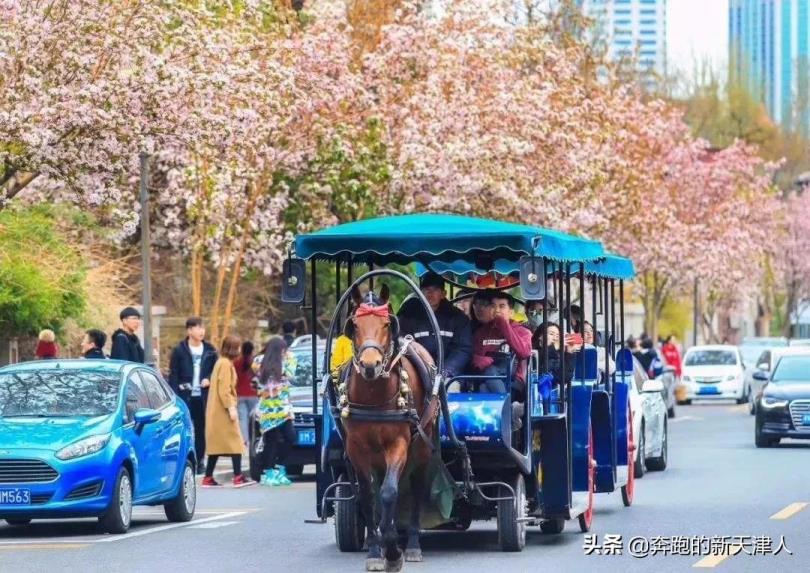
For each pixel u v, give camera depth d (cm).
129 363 2467
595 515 2508
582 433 2250
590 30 6731
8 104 2920
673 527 2317
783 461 3678
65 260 3850
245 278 5334
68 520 2548
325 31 4512
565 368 2173
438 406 1895
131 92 3012
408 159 4569
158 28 3070
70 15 2984
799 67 12812
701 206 7631
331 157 4541
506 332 2012
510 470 2038
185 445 2522
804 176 11862
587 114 5366
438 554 2012
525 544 2112
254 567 1900
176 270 5409
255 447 3284
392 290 5038
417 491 1922
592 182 5219
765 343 8394
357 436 1841
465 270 2270
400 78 4831
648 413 3303
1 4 2923
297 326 4806
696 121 11488
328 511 2078
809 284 11506
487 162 4638
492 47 4931
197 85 3083
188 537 2244
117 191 3139
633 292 9169
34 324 3662
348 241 1984
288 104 3662
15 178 3503
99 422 2292
